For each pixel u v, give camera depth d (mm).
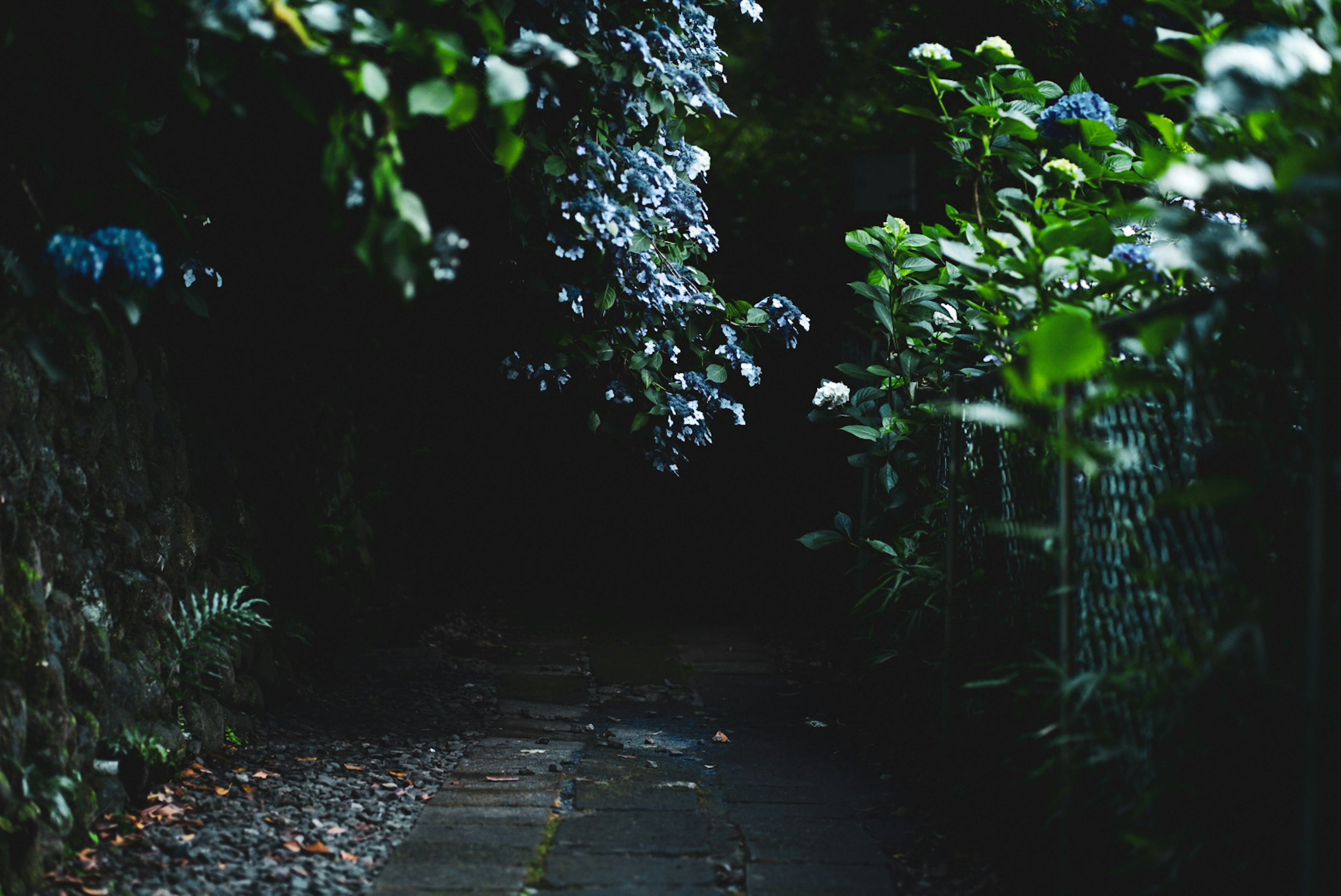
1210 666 2039
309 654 5496
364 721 4762
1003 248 3352
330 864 3148
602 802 3807
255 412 5266
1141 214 3111
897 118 9797
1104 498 2779
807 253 9734
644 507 9062
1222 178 2252
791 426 8711
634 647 6477
